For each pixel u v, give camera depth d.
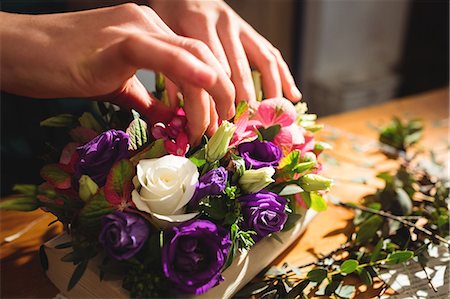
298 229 0.57
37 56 0.45
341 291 0.51
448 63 1.98
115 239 0.42
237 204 0.46
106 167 0.44
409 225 0.58
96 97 0.51
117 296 0.45
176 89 0.55
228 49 0.59
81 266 0.44
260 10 1.69
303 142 0.53
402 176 0.66
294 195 0.53
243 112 0.49
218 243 0.43
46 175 0.47
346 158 0.79
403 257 0.52
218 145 0.45
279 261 0.56
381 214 0.60
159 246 0.42
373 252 0.54
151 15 0.49
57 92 0.47
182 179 0.43
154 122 0.52
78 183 0.45
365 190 0.70
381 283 0.54
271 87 0.62
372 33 1.91
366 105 1.90
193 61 0.39
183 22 0.61
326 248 0.59
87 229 0.44
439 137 0.88
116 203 0.43
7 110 0.96
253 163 0.48
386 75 1.98
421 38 2.03
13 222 0.62
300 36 1.77
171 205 0.42
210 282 0.43
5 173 0.90
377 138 0.87
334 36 1.82
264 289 0.51
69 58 0.44
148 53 0.39
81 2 1.11
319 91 1.84
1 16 0.48
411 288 0.53
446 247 0.59
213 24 0.61
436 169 0.73
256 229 0.47
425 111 1.00
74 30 0.46
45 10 1.03
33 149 0.89
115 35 0.44
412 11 1.99
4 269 0.55
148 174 0.42
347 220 0.64
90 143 0.45
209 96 0.48
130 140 0.47
